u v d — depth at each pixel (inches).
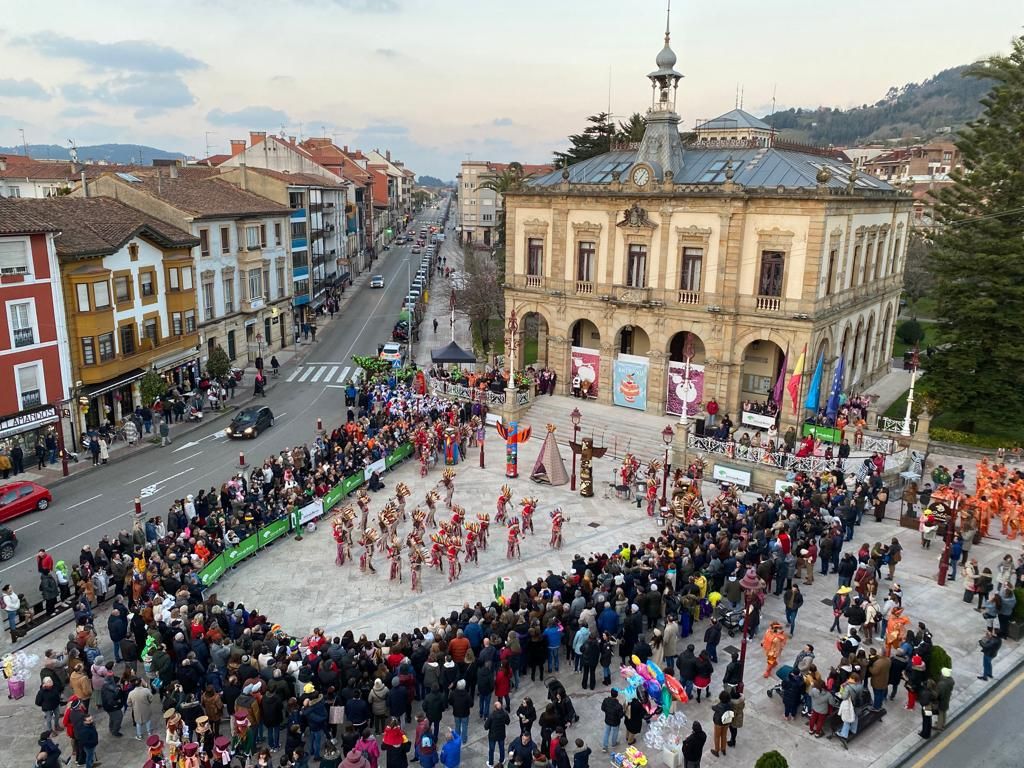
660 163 1731.1
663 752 664.4
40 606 914.7
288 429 1726.1
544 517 1251.2
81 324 1561.3
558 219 1798.7
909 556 1085.8
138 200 2009.1
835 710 717.3
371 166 6427.2
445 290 3836.1
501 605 807.7
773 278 1544.0
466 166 6555.1
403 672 700.0
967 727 732.7
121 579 927.0
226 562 1037.2
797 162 1667.1
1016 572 932.6
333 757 623.8
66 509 1261.1
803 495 1143.0
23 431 1440.7
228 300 2281.0
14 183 3265.3
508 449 1433.3
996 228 1549.0
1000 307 1579.7
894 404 1846.7
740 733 721.0
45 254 1472.7
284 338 2669.8
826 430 1397.6
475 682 733.9
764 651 852.0
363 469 1339.8
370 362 1898.4
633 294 1696.6
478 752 697.6
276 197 2672.2
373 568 1069.1
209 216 2101.4
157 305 1841.8
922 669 736.3
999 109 1584.6
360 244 4635.8
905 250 2080.5
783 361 1638.8
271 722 679.7
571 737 713.6
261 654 725.3
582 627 784.9
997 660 840.3
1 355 1411.2
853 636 784.9
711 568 916.6
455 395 1809.8
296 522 1176.8
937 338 1658.5
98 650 769.6
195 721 687.7
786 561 948.6
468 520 1226.0
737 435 1557.6
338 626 912.9
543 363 2033.7
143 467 1471.5
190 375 2033.7
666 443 1358.3
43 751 610.5
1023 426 1636.3
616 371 1766.7
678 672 814.5
